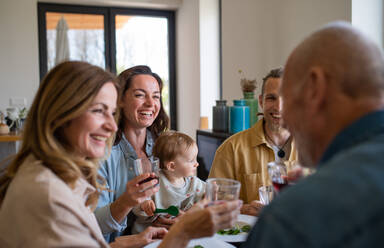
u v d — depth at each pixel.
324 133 0.64
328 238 0.47
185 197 1.74
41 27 5.05
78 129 0.93
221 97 4.45
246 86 2.83
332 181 0.51
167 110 5.66
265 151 1.76
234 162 1.78
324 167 0.56
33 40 4.93
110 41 5.32
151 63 5.54
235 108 2.67
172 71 5.61
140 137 1.77
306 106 0.65
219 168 1.80
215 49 4.49
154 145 1.83
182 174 1.76
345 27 0.63
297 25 2.83
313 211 0.49
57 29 5.13
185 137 1.82
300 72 0.65
